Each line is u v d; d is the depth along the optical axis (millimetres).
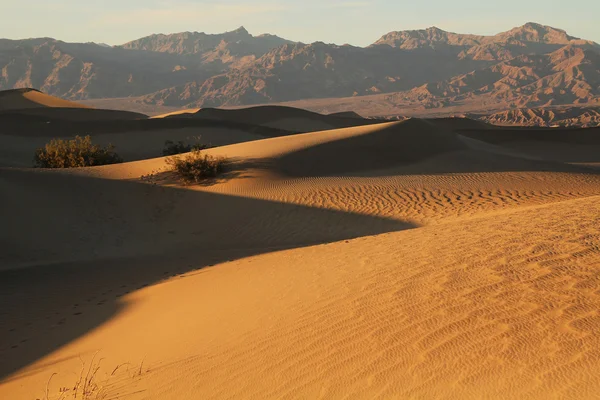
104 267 17688
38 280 15977
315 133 40656
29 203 23922
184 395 6410
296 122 110188
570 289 7359
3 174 26750
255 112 112938
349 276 9977
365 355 6445
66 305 12867
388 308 7828
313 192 26031
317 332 7473
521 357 5688
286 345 7254
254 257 15727
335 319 7832
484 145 47219
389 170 31281
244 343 7680
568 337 5957
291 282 10609
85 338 9953
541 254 9094
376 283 9141
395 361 6133
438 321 7008
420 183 27500
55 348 9617
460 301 7562
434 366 5836
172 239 22469
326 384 5926
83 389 7098
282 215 23719
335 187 26734
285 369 6523
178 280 13953
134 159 61031
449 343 6324
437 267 9344
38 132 74688
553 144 65938
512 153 46250
